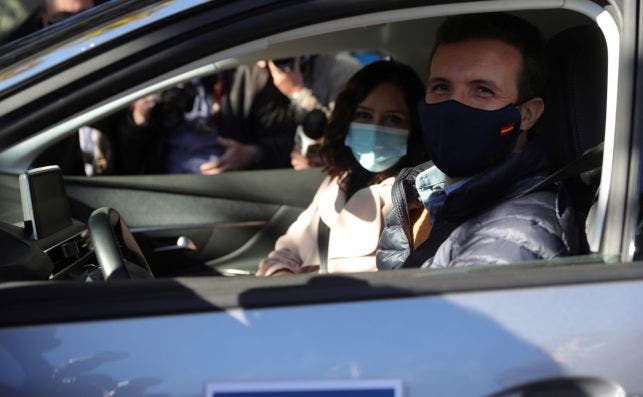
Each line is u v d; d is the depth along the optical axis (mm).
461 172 2615
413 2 2098
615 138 2160
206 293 1984
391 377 1934
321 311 1963
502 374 1958
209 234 3979
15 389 1915
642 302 2021
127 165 4406
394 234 2949
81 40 1983
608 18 2172
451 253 2492
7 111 1951
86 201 3865
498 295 1997
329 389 1930
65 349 1929
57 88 1959
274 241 4027
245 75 4531
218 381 1923
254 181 4008
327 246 3693
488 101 2576
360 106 3539
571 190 2561
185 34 1990
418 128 3539
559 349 1979
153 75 2000
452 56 2605
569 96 2572
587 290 2023
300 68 4512
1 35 3596
